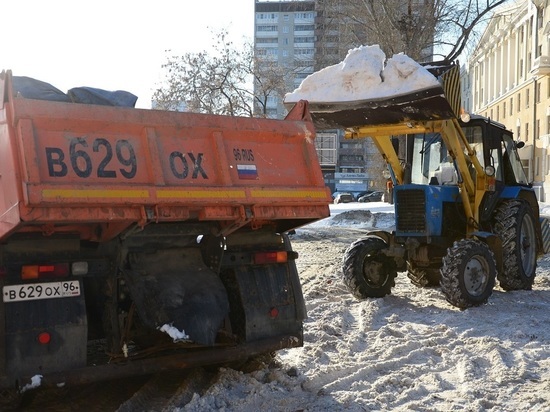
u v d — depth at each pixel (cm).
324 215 568
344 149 10788
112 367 490
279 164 558
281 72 3675
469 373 588
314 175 569
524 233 1038
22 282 467
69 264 484
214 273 546
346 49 3181
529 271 1036
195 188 504
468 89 8825
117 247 511
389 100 829
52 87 548
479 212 990
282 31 13312
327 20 3281
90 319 530
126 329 503
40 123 453
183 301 508
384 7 2881
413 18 2848
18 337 458
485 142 1005
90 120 471
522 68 6212
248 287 561
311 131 575
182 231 534
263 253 572
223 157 525
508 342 696
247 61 3544
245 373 584
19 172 439
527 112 6047
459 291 857
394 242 963
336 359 638
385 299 938
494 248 940
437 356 661
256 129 548
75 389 554
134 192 475
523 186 1109
